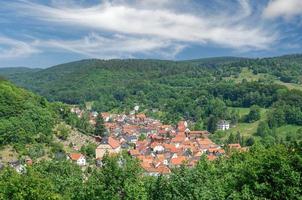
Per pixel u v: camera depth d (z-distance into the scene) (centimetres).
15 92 16862
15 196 3788
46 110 16862
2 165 12125
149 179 4091
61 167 5466
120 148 17625
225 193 3678
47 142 15025
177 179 3678
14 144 13938
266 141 18825
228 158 6831
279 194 3391
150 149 17575
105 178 4025
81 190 4131
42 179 4081
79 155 14138
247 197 3422
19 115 15312
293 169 3497
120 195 3928
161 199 3731
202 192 3484
